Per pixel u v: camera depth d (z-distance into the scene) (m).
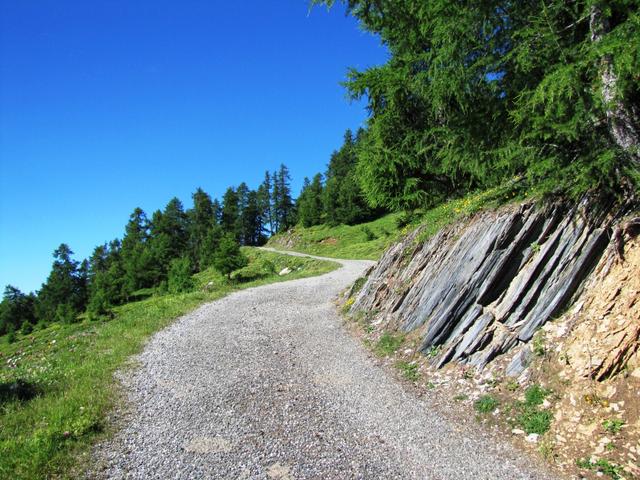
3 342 56.12
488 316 8.73
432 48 11.81
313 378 9.59
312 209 94.50
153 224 92.94
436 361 9.07
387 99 14.63
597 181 7.31
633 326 6.32
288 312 17.52
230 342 12.86
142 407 8.05
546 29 7.54
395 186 16.14
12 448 6.34
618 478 5.11
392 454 6.27
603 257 7.42
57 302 76.88
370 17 14.09
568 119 7.74
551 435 6.11
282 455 6.26
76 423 7.09
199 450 6.41
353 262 45.19
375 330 12.38
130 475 5.74
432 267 11.50
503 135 10.43
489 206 10.61
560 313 7.69
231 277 48.88
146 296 65.00
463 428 6.85
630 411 5.77
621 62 6.07
